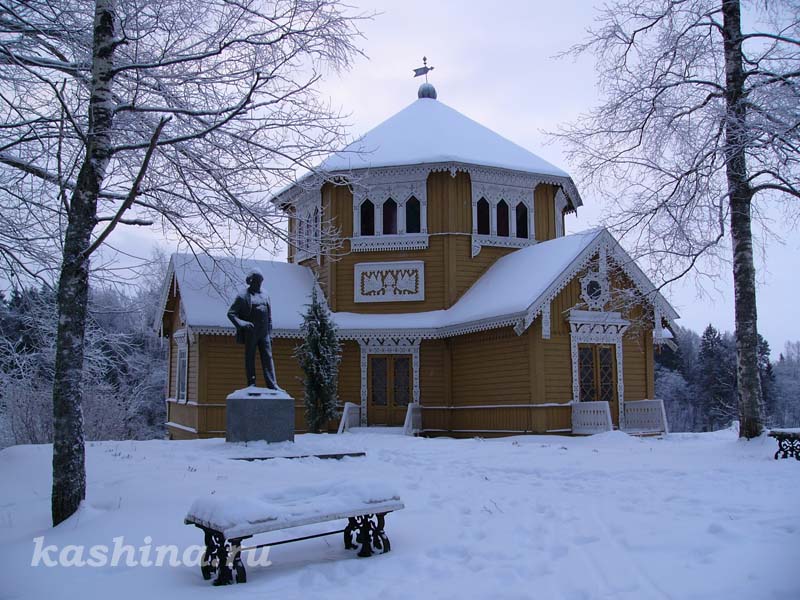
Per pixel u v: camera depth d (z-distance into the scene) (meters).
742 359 16.80
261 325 17.75
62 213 12.42
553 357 23.53
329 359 24.67
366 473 12.62
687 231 18.27
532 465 13.51
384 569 6.54
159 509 8.91
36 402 25.05
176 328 30.48
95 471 12.12
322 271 30.22
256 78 10.27
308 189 13.19
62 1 11.12
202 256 28.31
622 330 24.56
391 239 28.98
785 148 16.22
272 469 12.95
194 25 11.68
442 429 27.20
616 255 24.06
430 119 32.56
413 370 27.88
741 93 17.02
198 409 26.02
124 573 6.59
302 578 6.27
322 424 24.31
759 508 8.65
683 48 18.12
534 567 6.41
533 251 27.06
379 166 28.38
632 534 7.47
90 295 18.55
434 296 28.58
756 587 5.54
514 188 29.80
